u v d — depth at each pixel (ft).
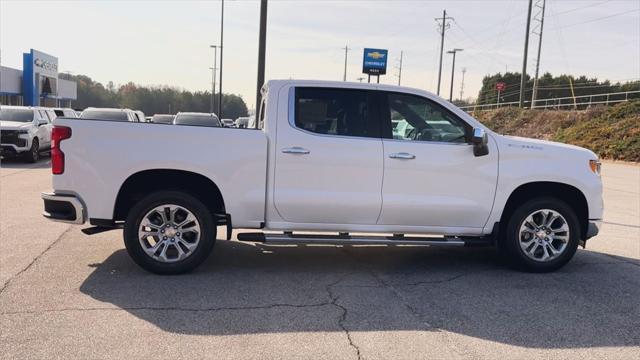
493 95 291.38
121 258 20.30
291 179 18.48
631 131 92.38
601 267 20.93
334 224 18.89
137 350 12.60
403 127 19.35
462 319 15.10
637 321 15.23
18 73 148.05
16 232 24.14
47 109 65.46
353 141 18.66
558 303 16.60
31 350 12.42
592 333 14.33
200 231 18.38
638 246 24.76
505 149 19.53
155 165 17.84
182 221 18.42
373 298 16.67
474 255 22.66
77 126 17.65
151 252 18.21
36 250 21.11
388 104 19.25
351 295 16.90
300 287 17.56
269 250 22.39
